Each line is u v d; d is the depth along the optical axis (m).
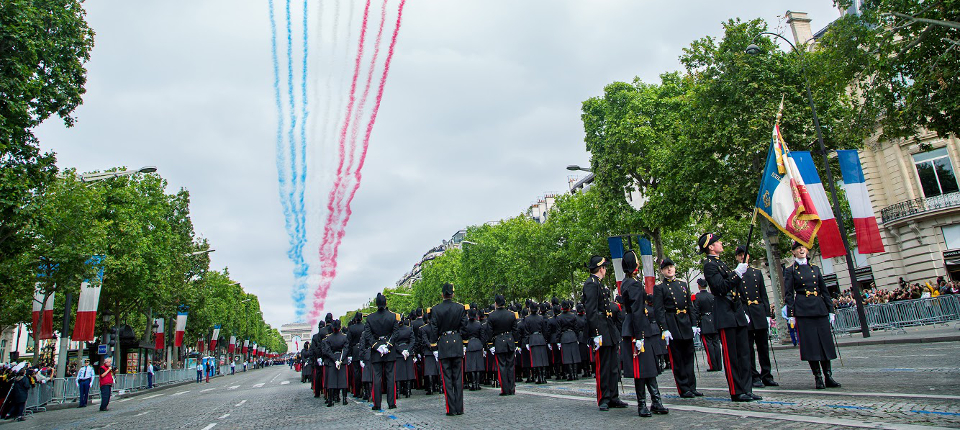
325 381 16.75
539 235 52.59
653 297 10.27
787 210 13.64
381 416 12.18
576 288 55.44
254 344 126.69
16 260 24.84
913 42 19.69
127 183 38.25
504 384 14.64
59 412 25.05
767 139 25.48
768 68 26.56
